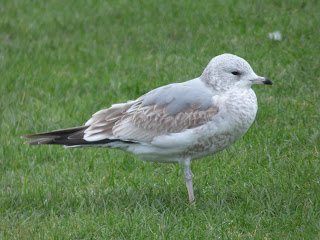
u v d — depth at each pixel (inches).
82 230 374.9
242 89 383.6
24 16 845.2
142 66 666.2
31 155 511.5
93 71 673.6
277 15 735.1
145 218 380.8
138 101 407.5
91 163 486.0
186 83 399.5
